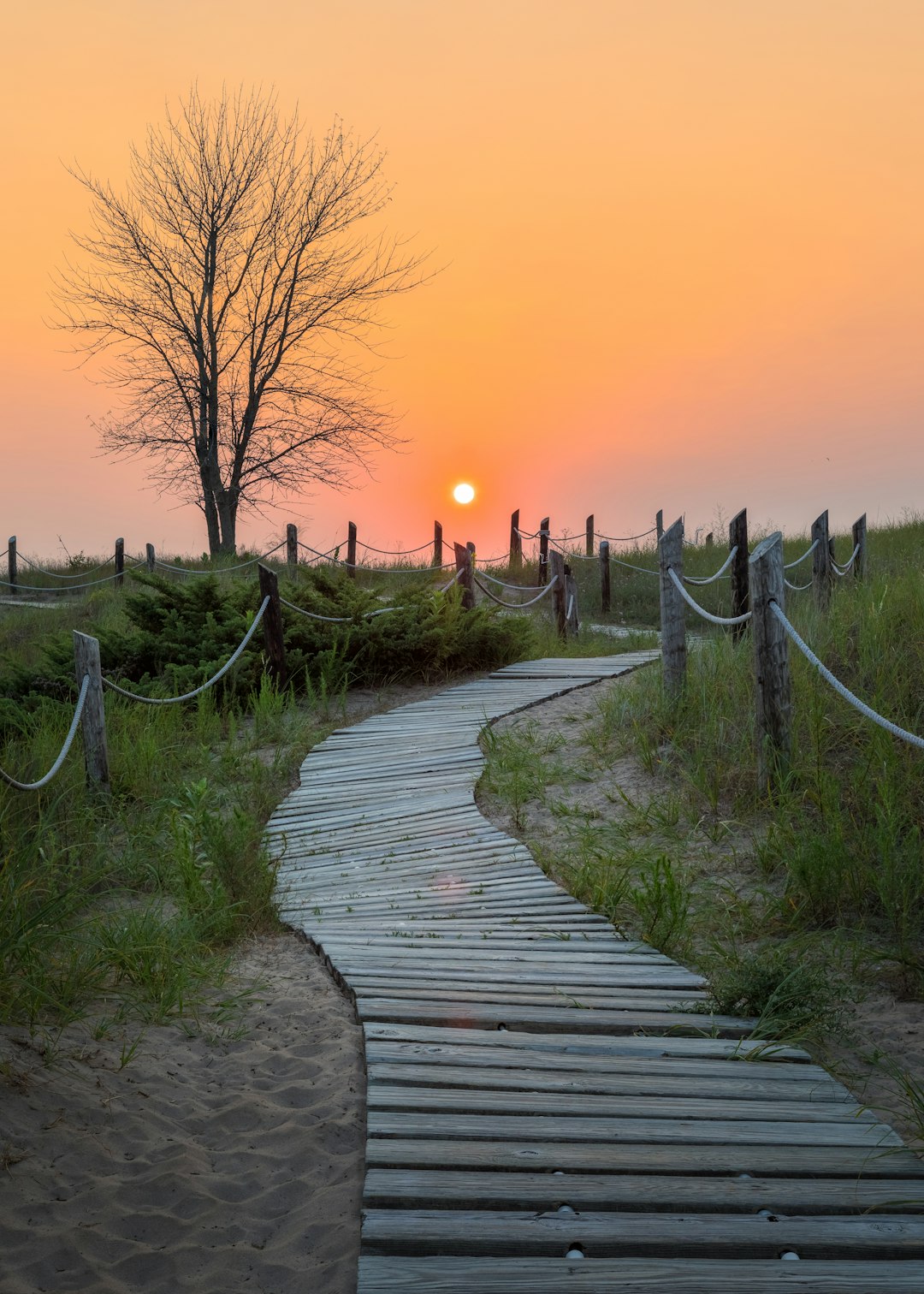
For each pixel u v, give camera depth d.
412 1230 2.91
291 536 25.22
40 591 26.83
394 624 13.80
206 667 12.15
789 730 7.29
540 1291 2.69
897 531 22.03
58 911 5.00
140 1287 2.85
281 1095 3.91
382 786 9.15
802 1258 2.85
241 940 5.84
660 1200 3.06
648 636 17.86
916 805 6.50
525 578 25.58
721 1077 3.96
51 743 9.33
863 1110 3.69
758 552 7.27
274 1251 2.99
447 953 5.41
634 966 5.23
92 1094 3.77
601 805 8.09
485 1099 3.72
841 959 5.22
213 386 28.47
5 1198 3.14
